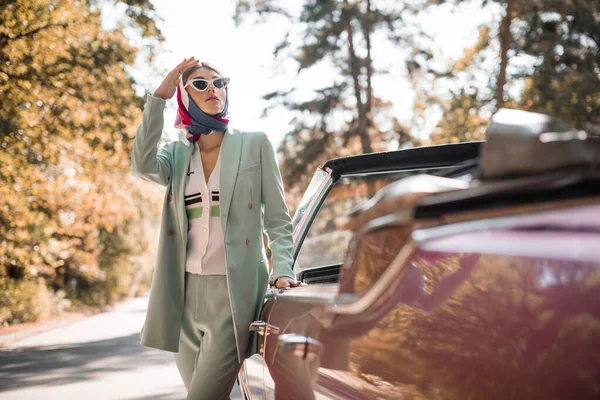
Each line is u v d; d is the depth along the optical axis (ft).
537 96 76.38
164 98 10.84
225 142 11.05
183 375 11.73
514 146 3.85
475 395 4.27
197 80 10.82
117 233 123.54
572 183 3.57
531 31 77.97
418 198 3.90
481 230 4.74
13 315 66.95
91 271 104.47
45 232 66.54
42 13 60.44
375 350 5.55
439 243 5.11
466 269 4.61
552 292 3.75
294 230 12.05
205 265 10.88
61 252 69.31
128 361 33.37
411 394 5.01
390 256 5.13
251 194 10.98
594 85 73.61
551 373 3.63
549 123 3.95
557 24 77.61
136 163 10.97
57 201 68.80
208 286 10.85
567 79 75.10
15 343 46.93
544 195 3.72
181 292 11.12
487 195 3.73
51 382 27.27
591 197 3.72
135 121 68.18
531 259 3.99
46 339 49.55
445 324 4.68
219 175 10.93
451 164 10.95
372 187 11.76
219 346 10.59
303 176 107.55
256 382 10.12
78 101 64.64
